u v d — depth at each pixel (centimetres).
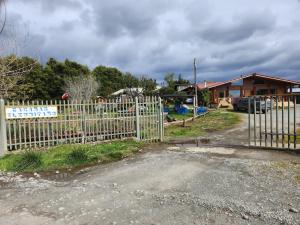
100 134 1084
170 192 520
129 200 484
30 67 1424
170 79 5294
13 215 430
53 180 629
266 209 428
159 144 1102
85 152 858
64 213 434
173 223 391
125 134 1140
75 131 1039
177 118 2495
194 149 973
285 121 1919
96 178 632
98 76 6475
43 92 4834
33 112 945
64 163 767
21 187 576
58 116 1001
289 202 454
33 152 823
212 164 734
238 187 538
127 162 788
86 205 465
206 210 433
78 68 5875
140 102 1151
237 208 435
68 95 3438
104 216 420
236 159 791
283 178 590
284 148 903
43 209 452
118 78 6731
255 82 3969
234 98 3538
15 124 917
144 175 642
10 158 820
